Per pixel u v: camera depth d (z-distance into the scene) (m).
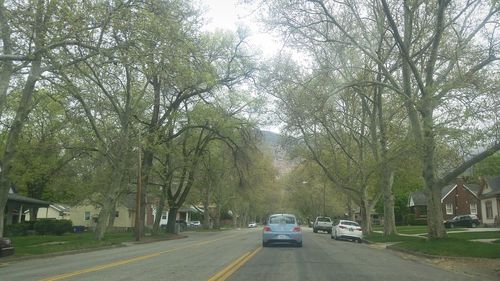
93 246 25.58
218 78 37.16
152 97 35.41
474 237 29.56
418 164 30.75
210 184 55.88
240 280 11.52
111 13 16.58
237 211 106.00
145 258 18.09
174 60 19.31
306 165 46.78
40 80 22.77
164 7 19.17
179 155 40.47
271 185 83.38
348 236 34.78
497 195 52.31
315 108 29.11
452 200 68.81
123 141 30.33
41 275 12.83
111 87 28.17
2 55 16.55
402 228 51.78
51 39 16.77
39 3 16.16
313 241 31.95
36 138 41.53
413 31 24.75
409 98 21.89
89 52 19.05
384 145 31.45
